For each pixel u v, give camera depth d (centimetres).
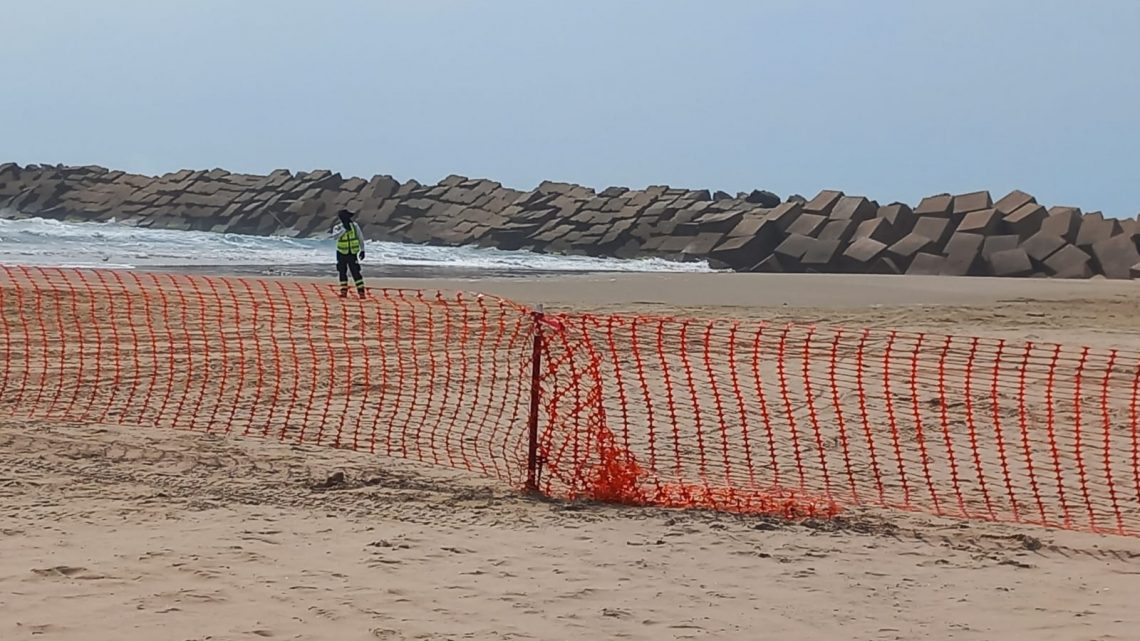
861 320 1661
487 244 4769
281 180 5694
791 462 812
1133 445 834
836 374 1155
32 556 543
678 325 1448
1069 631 482
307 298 1672
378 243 4784
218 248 3725
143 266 2634
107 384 1016
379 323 1267
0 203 6112
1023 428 834
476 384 1059
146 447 793
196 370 1090
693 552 585
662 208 4662
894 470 795
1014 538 629
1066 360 1276
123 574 518
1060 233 3794
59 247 3262
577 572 543
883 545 611
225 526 607
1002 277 3575
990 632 479
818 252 3856
